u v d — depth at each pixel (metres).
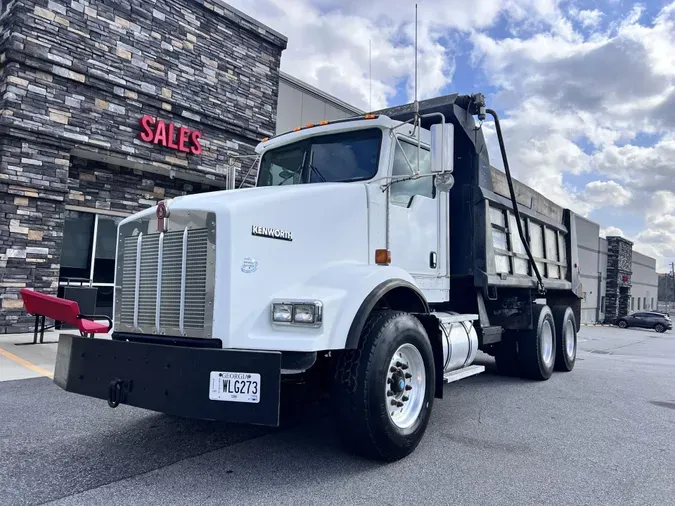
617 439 4.81
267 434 4.59
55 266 9.75
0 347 8.22
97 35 10.16
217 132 12.52
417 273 5.23
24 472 3.54
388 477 3.64
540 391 7.04
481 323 6.38
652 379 8.72
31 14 9.23
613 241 46.34
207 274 3.51
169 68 11.41
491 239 6.39
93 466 3.70
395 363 4.10
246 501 3.17
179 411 3.35
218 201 3.62
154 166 11.27
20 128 9.15
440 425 5.10
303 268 3.94
